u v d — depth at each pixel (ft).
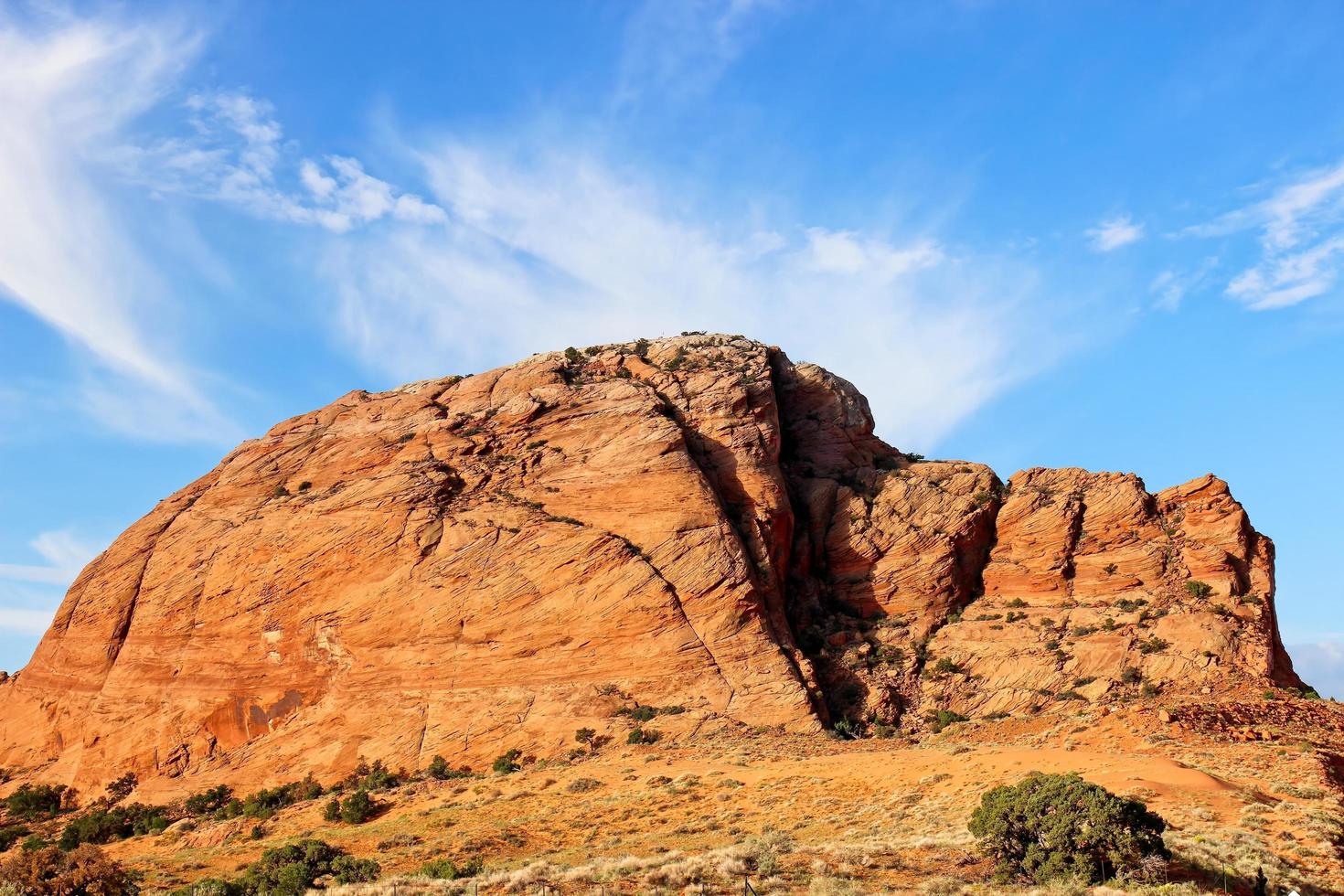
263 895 126.82
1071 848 101.60
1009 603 248.11
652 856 124.67
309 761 210.38
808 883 103.86
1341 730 169.68
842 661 232.32
